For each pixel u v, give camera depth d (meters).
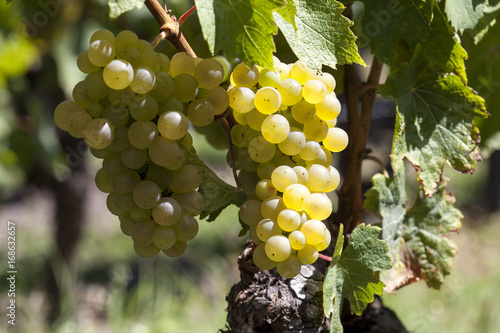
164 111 0.57
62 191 2.02
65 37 1.50
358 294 0.62
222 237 2.96
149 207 0.58
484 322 2.13
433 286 0.72
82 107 0.57
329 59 0.59
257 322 0.63
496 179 3.90
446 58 0.66
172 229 0.59
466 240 3.32
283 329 0.63
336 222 0.73
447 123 0.67
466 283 2.50
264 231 0.58
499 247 3.24
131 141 0.56
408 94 0.67
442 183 0.73
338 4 0.59
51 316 2.03
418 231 0.73
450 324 2.11
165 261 2.52
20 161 1.79
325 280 0.60
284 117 0.58
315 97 0.58
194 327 2.01
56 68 1.73
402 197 0.72
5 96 1.80
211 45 0.54
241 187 0.62
